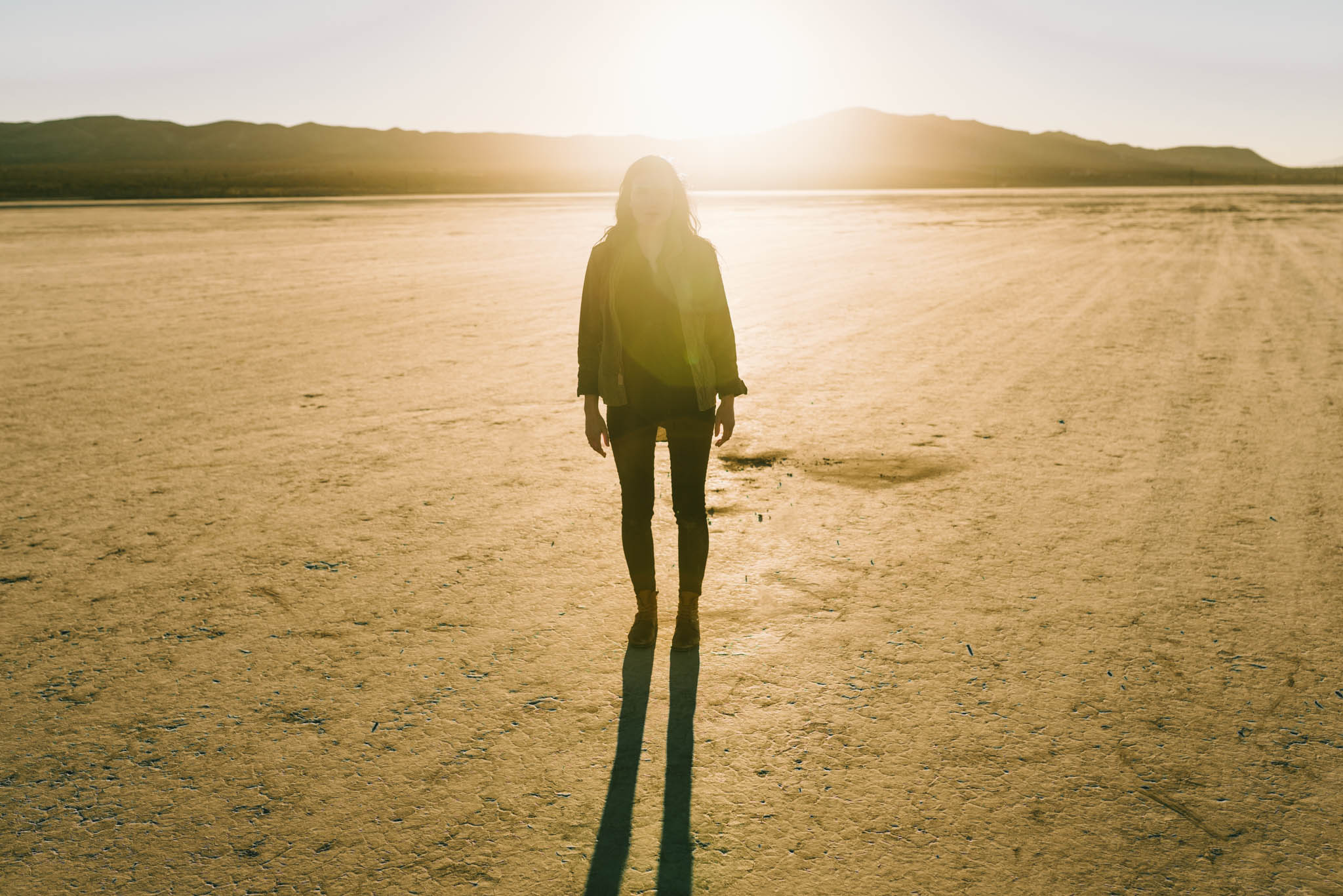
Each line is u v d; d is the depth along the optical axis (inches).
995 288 512.7
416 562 154.3
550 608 137.2
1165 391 266.1
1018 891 79.4
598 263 121.1
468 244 899.4
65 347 357.1
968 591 139.3
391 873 83.2
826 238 958.4
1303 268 583.5
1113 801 91.0
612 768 98.3
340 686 116.1
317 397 273.6
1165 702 108.3
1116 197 2210.9
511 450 218.8
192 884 82.4
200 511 180.1
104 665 122.1
